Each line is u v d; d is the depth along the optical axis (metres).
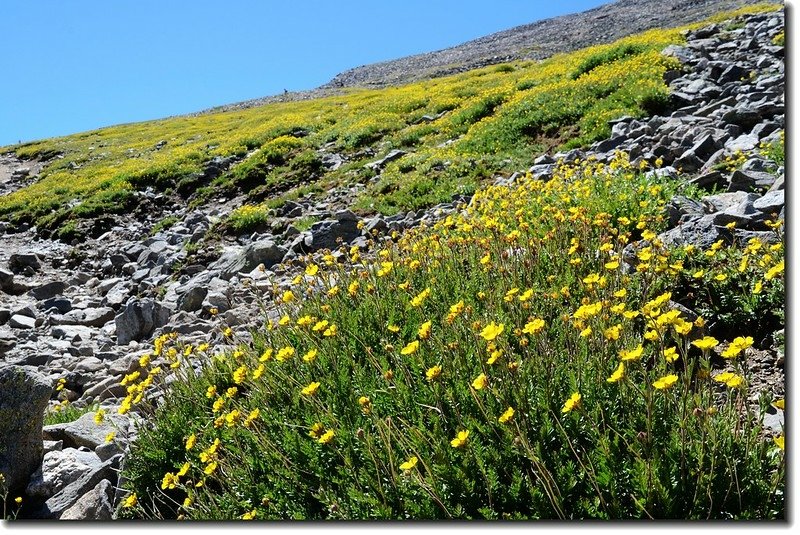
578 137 16.33
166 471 5.50
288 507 4.18
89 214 22.41
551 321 5.54
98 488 5.63
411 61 111.69
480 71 48.31
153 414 6.34
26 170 39.47
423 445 3.98
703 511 3.29
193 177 24.53
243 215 17.31
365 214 15.43
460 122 22.58
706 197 9.42
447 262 7.33
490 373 4.47
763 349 5.54
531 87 24.34
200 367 7.68
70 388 9.57
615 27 82.00
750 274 6.33
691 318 5.85
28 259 18.20
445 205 14.09
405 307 6.28
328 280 7.72
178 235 17.94
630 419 3.77
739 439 3.60
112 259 17.30
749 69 17.61
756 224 7.57
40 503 5.93
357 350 5.77
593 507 3.36
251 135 31.08
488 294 5.91
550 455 3.77
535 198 10.01
